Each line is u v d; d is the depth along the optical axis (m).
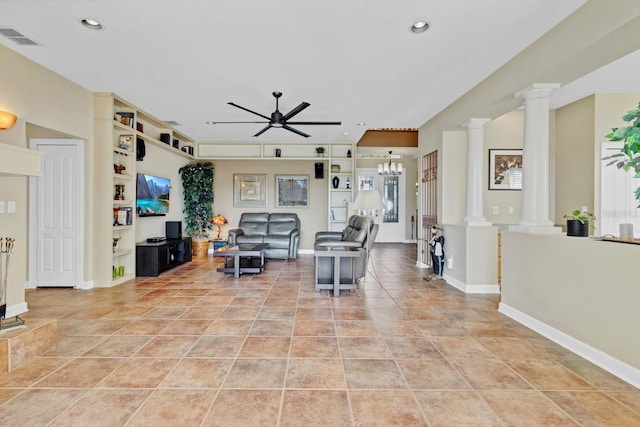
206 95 4.27
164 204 6.11
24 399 1.81
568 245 2.49
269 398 1.83
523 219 3.15
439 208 5.10
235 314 3.25
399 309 3.43
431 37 2.79
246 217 7.32
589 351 2.29
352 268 4.16
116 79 3.79
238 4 2.34
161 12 2.44
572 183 4.79
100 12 2.45
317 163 7.71
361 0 2.30
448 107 4.71
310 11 2.43
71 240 4.22
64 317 3.14
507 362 2.27
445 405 1.77
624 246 2.04
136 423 1.61
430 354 2.39
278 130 6.16
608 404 1.78
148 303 3.60
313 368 2.17
